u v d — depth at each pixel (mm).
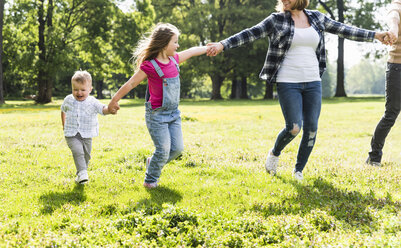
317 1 44531
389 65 5688
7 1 33281
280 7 4910
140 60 4406
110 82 70250
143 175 5180
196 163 5969
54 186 4668
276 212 3725
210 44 4797
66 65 33281
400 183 4801
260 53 43281
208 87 89688
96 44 35031
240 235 3051
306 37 4648
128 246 2928
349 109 21531
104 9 34188
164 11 44594
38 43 33875
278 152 5188
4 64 44031
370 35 4871
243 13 40344
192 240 3031
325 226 3336
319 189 4605
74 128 4754
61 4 34344
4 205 3891
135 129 10539
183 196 4266
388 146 6969
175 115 4547
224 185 4719
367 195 4219
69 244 2834
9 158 6203
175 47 4352
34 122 11930
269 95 46312
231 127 12148
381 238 2896
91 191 4457
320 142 9039
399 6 5402
